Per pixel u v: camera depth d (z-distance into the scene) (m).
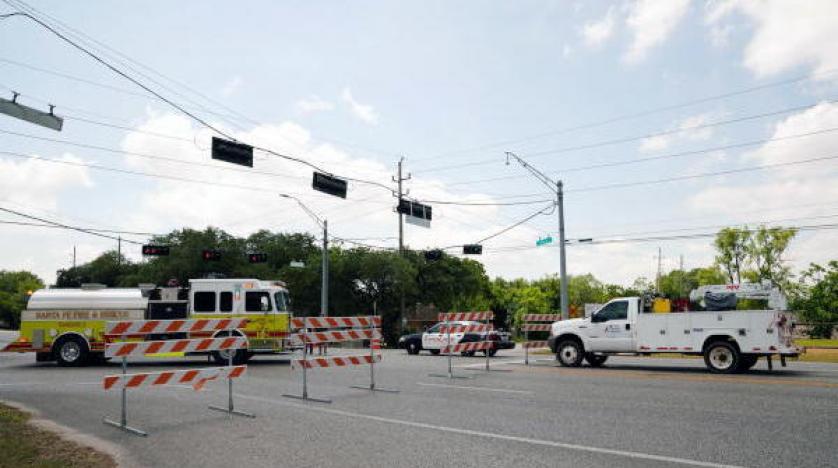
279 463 6.95
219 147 18.17
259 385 14.61
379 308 61.56
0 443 7.89
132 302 21.62
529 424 9.22
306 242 70.25
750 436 8.18
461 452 7.41
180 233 64.00
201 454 7.46
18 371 19.34
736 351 16.77
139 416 10.33
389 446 7.78
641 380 14.89
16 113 13.77
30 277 111.69
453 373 17.23
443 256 68.25
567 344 19.88
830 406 10.59
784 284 56.75
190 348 10.34
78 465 6.90
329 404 11.46
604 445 7.74
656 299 18.88
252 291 21.84
